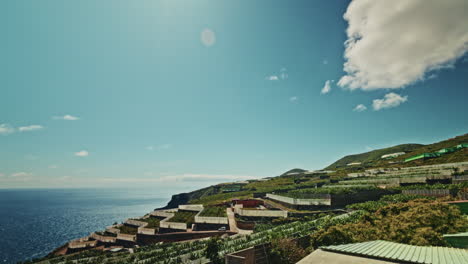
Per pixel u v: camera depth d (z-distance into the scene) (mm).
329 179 98312
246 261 23969
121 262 32469
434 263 12492
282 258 24938
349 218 33406
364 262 13750
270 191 96500
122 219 188000
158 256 32188
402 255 14180
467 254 14125
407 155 122250
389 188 56844
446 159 78688
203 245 35312
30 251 99375
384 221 26375
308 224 35469
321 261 14461
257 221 55250
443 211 24219
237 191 122125
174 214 71750
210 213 66812
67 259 39812
